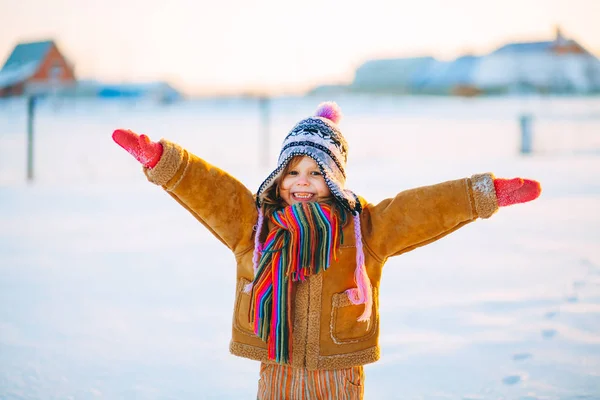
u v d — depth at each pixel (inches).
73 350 162.6
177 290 218.4
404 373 145.5
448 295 205.0
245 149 717.9
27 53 1801.2
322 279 108.1
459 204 107.2
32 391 138.0
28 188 465.4
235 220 111.5
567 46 2062.0
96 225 339.0
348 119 1213.7
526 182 106.3
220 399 135.3
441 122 1146.7
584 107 1472.7
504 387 136.6
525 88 2020.2
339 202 110.6
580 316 178.2
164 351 162.4
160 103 1782.7
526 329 170.4
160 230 327.6
